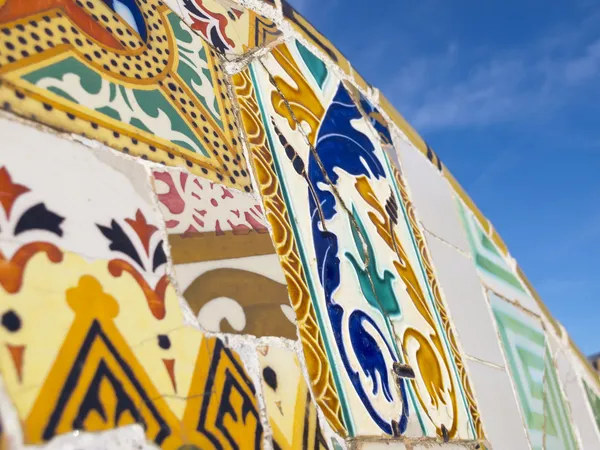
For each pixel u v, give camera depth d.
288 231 1.24
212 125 1.20
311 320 1.16
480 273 2.32
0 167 0.76
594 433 2.54
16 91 0.84
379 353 1.34
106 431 0.69
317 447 0.98
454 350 1.76
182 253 0.94
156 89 1.10
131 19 1.16
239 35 1.52
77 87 0.94
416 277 1.76
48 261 0.75
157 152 1.01
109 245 0.83
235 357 0.92
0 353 0.65
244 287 1.02
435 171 2.43
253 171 1.25
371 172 1.82
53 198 0.79
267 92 1.49
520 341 2.32
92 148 0.90
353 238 1.50
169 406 0.78
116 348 0.76
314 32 1.94
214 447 0.80
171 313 0.86
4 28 0.89
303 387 1.03
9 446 0.61
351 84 2.04
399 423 1.26
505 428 1.81
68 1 1.03
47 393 0.66
